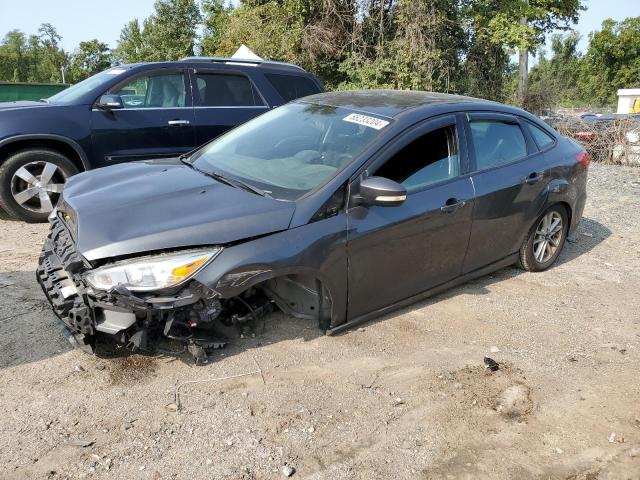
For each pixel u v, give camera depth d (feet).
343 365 11.88
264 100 25.27
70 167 21.45
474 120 15.12
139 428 9.64
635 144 46.37
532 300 16.01
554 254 18.37
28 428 9.49
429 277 14.14
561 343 13.65
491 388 11.49
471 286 16.66
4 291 14.44
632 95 110.73
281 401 10.59
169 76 23.39
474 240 14.93
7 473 8.53
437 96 15.65
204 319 10.77
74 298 10.68
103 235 10.44
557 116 53.93
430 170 13.74
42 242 18.81
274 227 11.14
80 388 10.57
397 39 60.03
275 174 12.80
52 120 20.81
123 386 10.69
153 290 10.12
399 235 12.85
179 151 23.47
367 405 10.69
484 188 14.75
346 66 61.26
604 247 21.81
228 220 10.88
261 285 12.12
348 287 12.33
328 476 8.87
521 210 16.11
